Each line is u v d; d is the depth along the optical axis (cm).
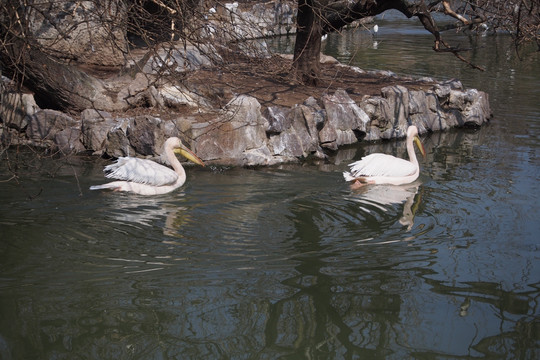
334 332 739
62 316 741
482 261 833
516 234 884
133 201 924
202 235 859
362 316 756
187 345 722
